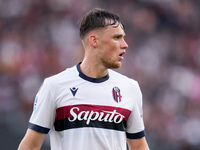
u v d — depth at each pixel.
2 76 33.50
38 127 9.91
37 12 38.41
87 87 10.08
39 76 34.44
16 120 30.19
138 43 41.97
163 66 41.56
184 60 43.56
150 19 44.00
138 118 10.53
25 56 35.09
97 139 9.80
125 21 42.84
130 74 38.81
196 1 47.81
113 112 10.01
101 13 10.14
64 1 39.66
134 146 10.77
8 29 36.91
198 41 45.75
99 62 10.12
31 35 37.03
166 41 43.72
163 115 37.12
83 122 9.81
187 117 38.41
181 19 45.88
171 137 36.09
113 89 10.22
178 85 40.53
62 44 37.12
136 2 44.22
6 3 38.06
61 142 10.02
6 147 27.00
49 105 9.95
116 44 9.98
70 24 38.59
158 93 38.75
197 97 40.50
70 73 10.28
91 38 10.12
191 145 36.78
